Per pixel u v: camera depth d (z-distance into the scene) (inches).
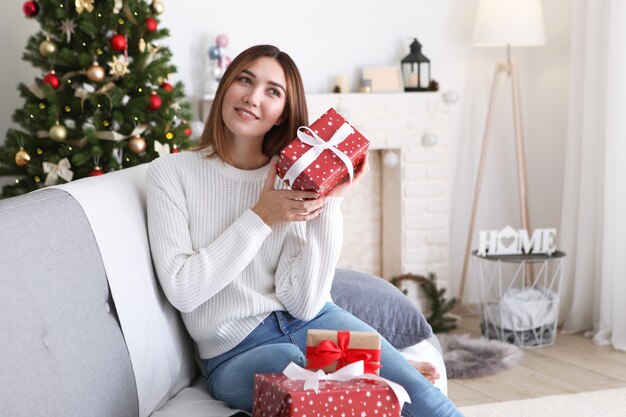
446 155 173.5
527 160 185.6
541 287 158.4
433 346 102.3
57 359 62.3
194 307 79.2
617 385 132.0
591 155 159.8
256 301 81.6
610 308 154.8
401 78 171.3
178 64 160.6
